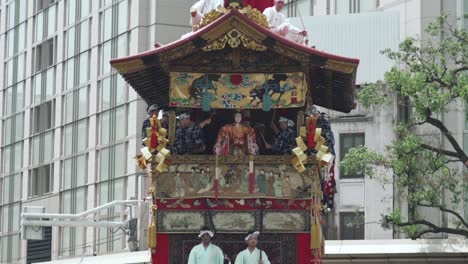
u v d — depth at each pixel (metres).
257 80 15.43
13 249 54.78
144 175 43.25
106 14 48.16
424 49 28.00
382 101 28.72
